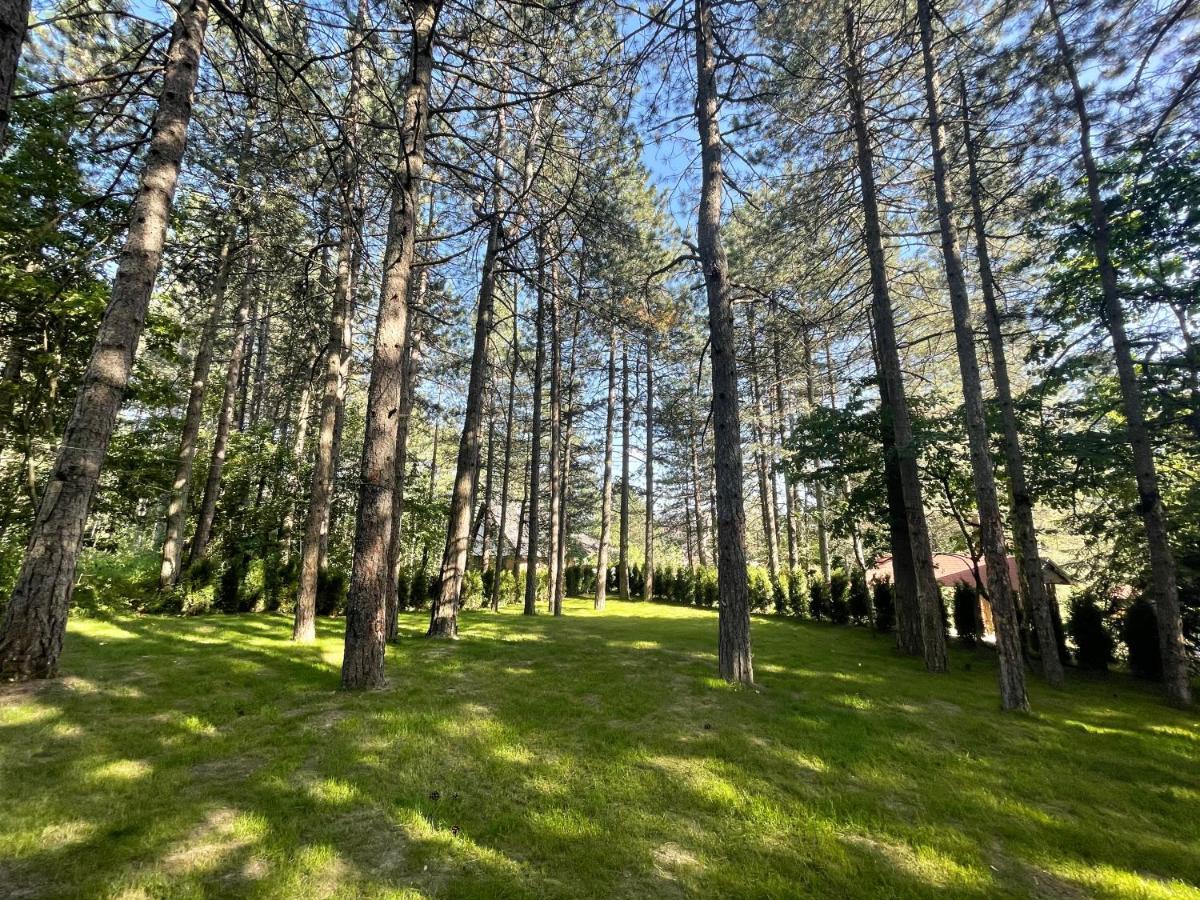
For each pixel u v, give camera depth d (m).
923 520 8.52
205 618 10.17
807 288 11.45
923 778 3.78
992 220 9.43
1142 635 8.39
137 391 10.27
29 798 2.93
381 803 3.11
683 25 7.39
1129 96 6.89
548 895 2.36
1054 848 2.90
